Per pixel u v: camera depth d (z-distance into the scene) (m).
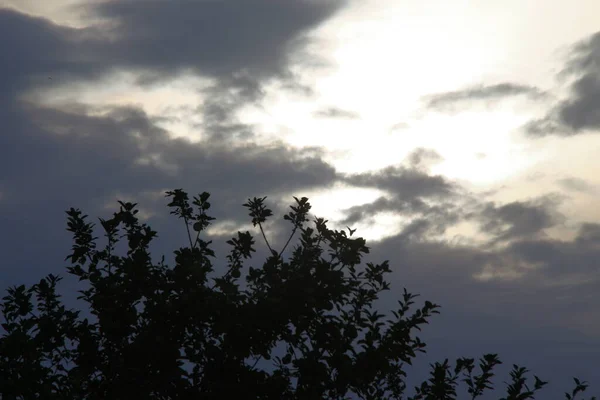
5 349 11.71
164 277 13.09
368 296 12.82
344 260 13.20
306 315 12.16
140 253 12.84
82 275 13.18
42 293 13.23
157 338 11.56
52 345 12.54
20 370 11.37
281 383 11.85
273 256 13.24
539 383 12.43
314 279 12.34
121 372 11.59
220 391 11.66
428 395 12.52
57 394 11.38
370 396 12.48
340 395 12.00
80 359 12.44
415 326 12.26
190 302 12.09
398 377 13.58
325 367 11.63
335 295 12.41
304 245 13.52
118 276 13.02
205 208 13.83
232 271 13.54
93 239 13.41
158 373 11.70
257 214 14.06
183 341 12.61
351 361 11.76
